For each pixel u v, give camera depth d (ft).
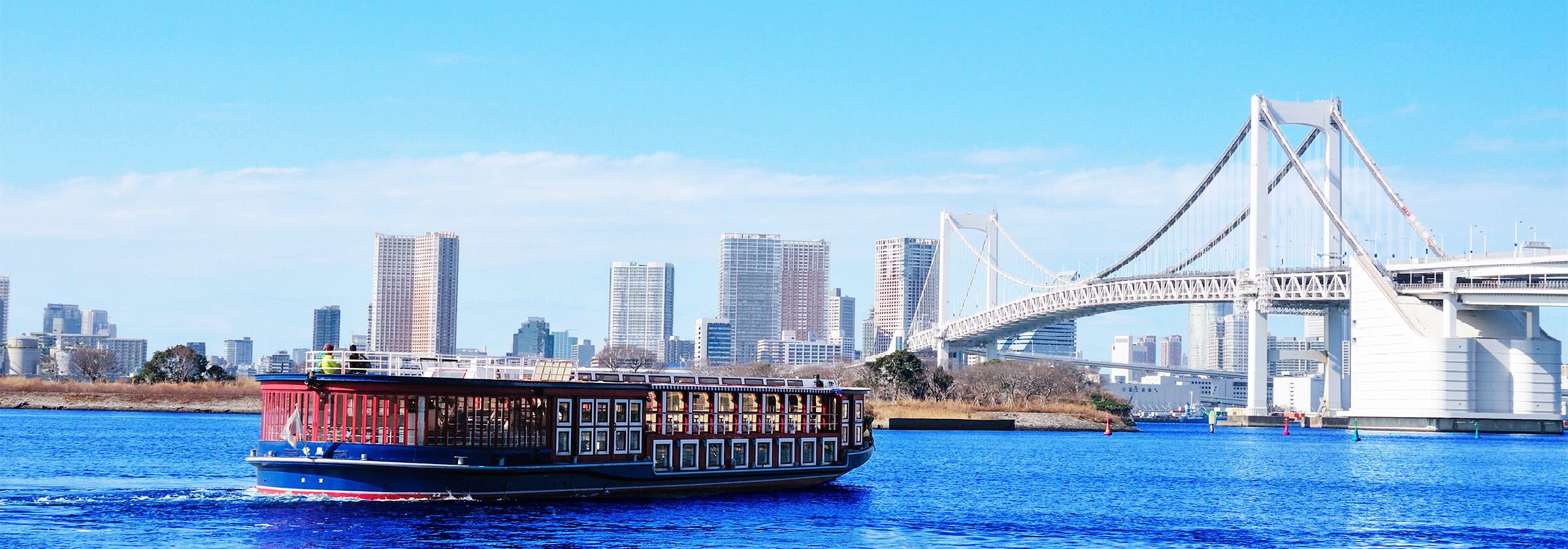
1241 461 490.08
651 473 252.62
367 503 228.84
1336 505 303.68
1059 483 351.46
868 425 313.12
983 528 241.96
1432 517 278.05
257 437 524.11
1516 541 240.94
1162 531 245.45
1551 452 588.50
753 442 273.54
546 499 240.53
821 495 287.89
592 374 251.19
